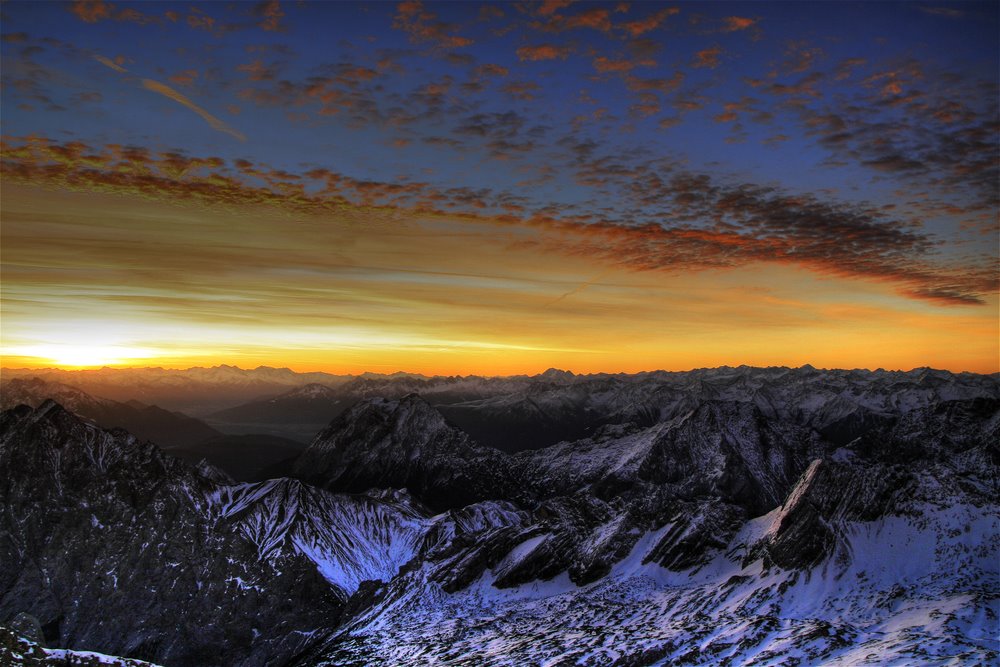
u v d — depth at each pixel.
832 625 173.75
